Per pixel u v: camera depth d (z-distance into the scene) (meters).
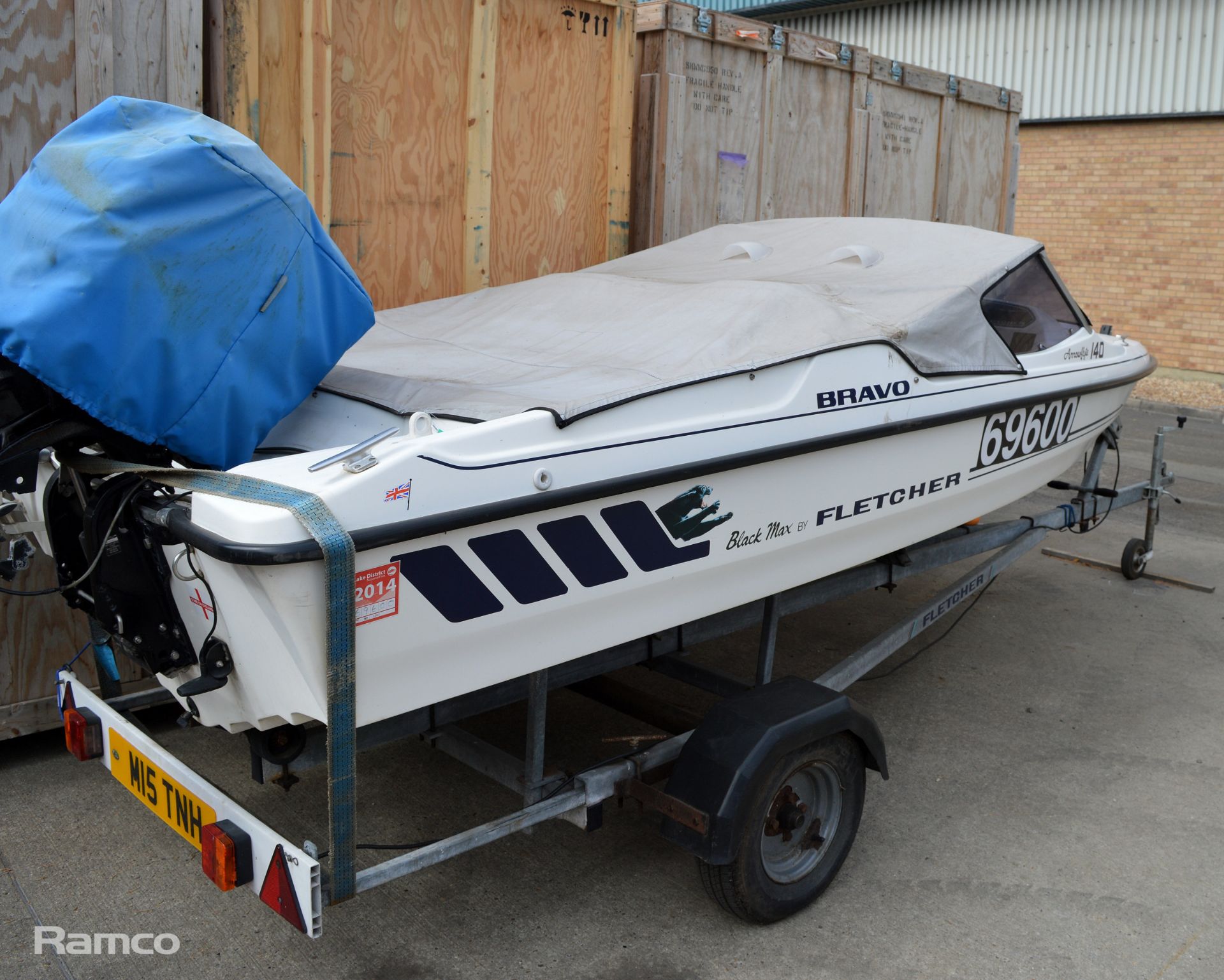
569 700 4.27
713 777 2.60
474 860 3.16
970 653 4.93
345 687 1.96
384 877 2.18
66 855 3.11
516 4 4.95
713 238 4.68
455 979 2.63
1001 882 3.10
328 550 1.87
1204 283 12.92
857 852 3.24
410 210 4.75
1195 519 7.35
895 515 3.38
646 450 2.47
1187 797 3.63
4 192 3.46
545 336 3.37
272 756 2.41
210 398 2.23
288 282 2.34
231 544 1.86
